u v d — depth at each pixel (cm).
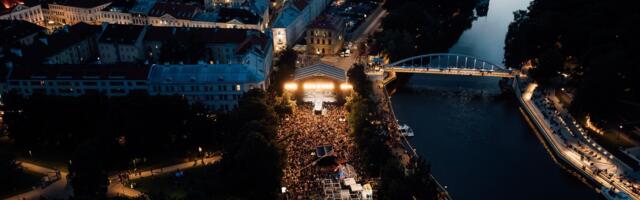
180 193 19188
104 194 17950
